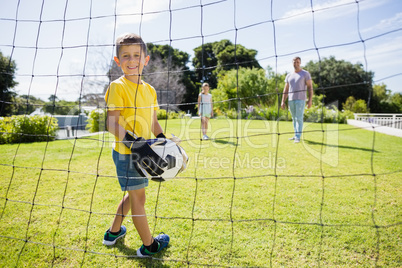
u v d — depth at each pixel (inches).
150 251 66.9
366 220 83.7
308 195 104.4
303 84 211.0
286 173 134.2
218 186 114.7
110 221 84.7
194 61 1155.3
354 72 967.0
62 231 78.5
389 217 85.6
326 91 996.6
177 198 101.7
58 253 68.3
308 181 121.6
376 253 67.1
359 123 384.2
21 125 273.0
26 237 74.8
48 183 120.2
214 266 62.9
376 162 155.4
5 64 354.3
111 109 68.2
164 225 81.8
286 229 78.7
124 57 73.7
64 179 126.0
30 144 237.9
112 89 69.3
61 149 206.7
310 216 86.4
